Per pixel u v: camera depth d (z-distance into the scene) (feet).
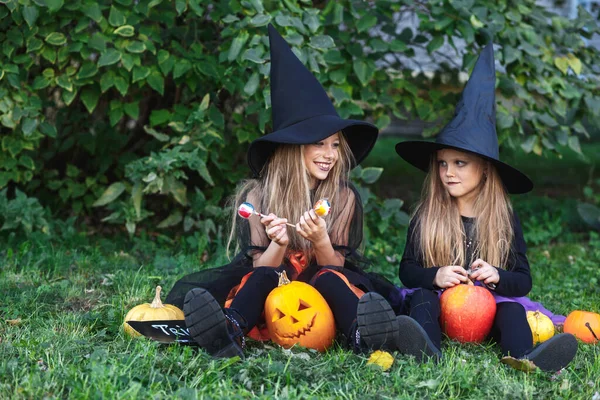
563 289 15.42
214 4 17.24
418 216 12.54
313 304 10.59
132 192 17.65
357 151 12.85
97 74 17.67
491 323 11.21
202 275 11.87
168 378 9.08
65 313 12.32
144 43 16.87
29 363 9.50
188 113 18.04
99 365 9.14
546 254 19.56
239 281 11.65
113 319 11.96
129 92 18.56
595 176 32.27
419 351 10.11
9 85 17.02
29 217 17.34
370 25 17.33
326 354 10.36
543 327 11.49
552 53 18.97
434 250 12.18
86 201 20.06
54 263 15.88
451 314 11.11
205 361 9.72
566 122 19.69
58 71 17.90
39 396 8.50
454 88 21.18
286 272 11.78
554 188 29.22
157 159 17.28
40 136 17.57
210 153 18.76
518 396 9.03
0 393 8.54
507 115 18.21
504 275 11.59
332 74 17.44
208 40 18.75
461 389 9.30
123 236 19.74
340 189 12.23
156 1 16.61
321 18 16.83
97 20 16.51
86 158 21.35
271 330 10.66
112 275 14.90
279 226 11.10
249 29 16.40
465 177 12.05
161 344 10.60
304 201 11.82
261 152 12.05
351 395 8.88
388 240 19.24
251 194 12.18
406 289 12.23
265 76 15.75
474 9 17.54
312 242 11.37
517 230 12.31
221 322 9.72
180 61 17.26
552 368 10.01
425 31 19.15
